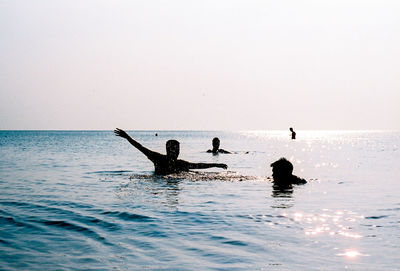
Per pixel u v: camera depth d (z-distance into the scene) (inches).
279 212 331.3
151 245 236.8
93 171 697.6
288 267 196.9
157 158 599.5
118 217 312.2
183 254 218.8
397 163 935.7
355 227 279.1
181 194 426.0
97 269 196.1
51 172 683.4
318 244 237.0
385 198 406.9
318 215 319.9
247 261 206.2
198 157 1087.0
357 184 523.8
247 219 304.8
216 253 220.4
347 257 211.9
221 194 426.3
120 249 229.0
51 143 2701.8
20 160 997.2
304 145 2356.1
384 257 211.5
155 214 322.0
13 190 468.1
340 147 2098.9
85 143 2711.6
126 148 1856.5
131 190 456.8
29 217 315.9
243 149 1731.1
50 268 198.1
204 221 297.9
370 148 1968.5
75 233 265.7
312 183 530.6
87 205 364.5
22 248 232.1
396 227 279.3
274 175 519.5
